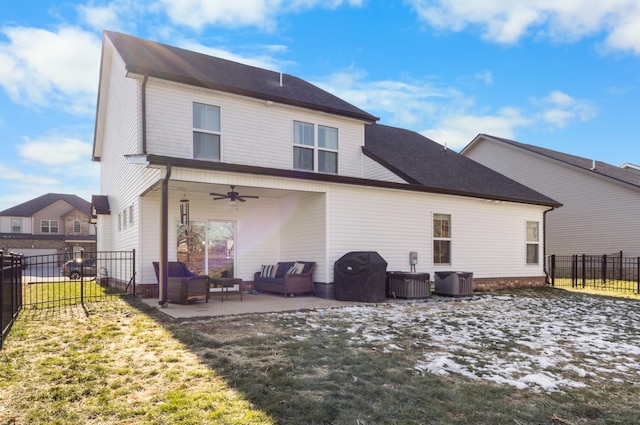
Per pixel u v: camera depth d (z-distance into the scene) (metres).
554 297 12.16
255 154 11.73
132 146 10.80
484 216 13.90
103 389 3.79
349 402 3.56
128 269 11.47
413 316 7.98
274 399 3.58
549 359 5.16
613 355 5.42
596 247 20.20
